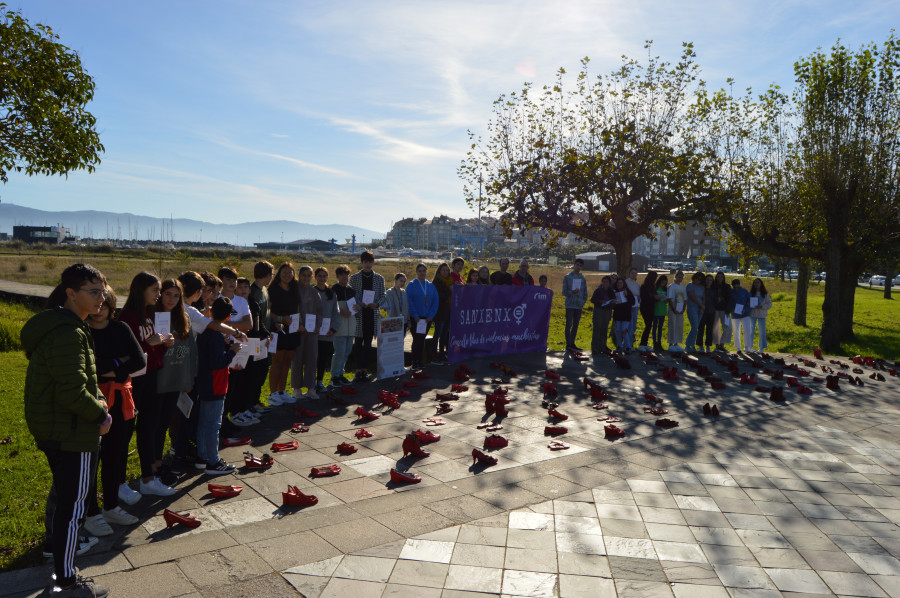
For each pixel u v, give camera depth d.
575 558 4.32
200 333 5.80
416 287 11.59
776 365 13.66
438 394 9.27
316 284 9.25
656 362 13.22
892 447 7.45
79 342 3.70
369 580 3.95
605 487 5.77
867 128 18.36
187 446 6.06
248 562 4.16
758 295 15.44
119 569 4.02
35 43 9.38
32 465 6.11
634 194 16.67
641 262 102.38
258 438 7.11
